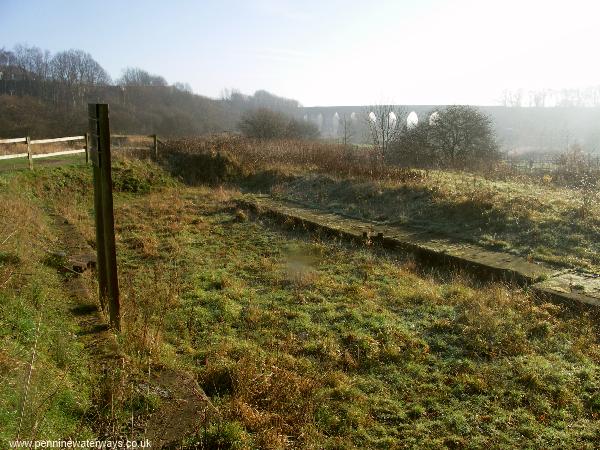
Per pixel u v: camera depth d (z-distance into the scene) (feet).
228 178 61.46
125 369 14.52
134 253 32.68
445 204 40.55
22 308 16.98
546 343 19.22
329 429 14.11
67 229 34.81
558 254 29.99
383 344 19.27
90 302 20.63
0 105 172.24
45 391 12.41
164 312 20.52
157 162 62.34
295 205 47.65
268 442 12.63
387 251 33.86
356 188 48.80
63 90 214.48
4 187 40.75
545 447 13.09
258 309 22.93
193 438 12.38
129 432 12.30
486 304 22.95
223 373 16.20
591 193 40.27
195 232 38.73
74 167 52.29
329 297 24.86
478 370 17.25
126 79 296.92
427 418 14.67
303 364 17.65
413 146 80.43
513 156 97.76
